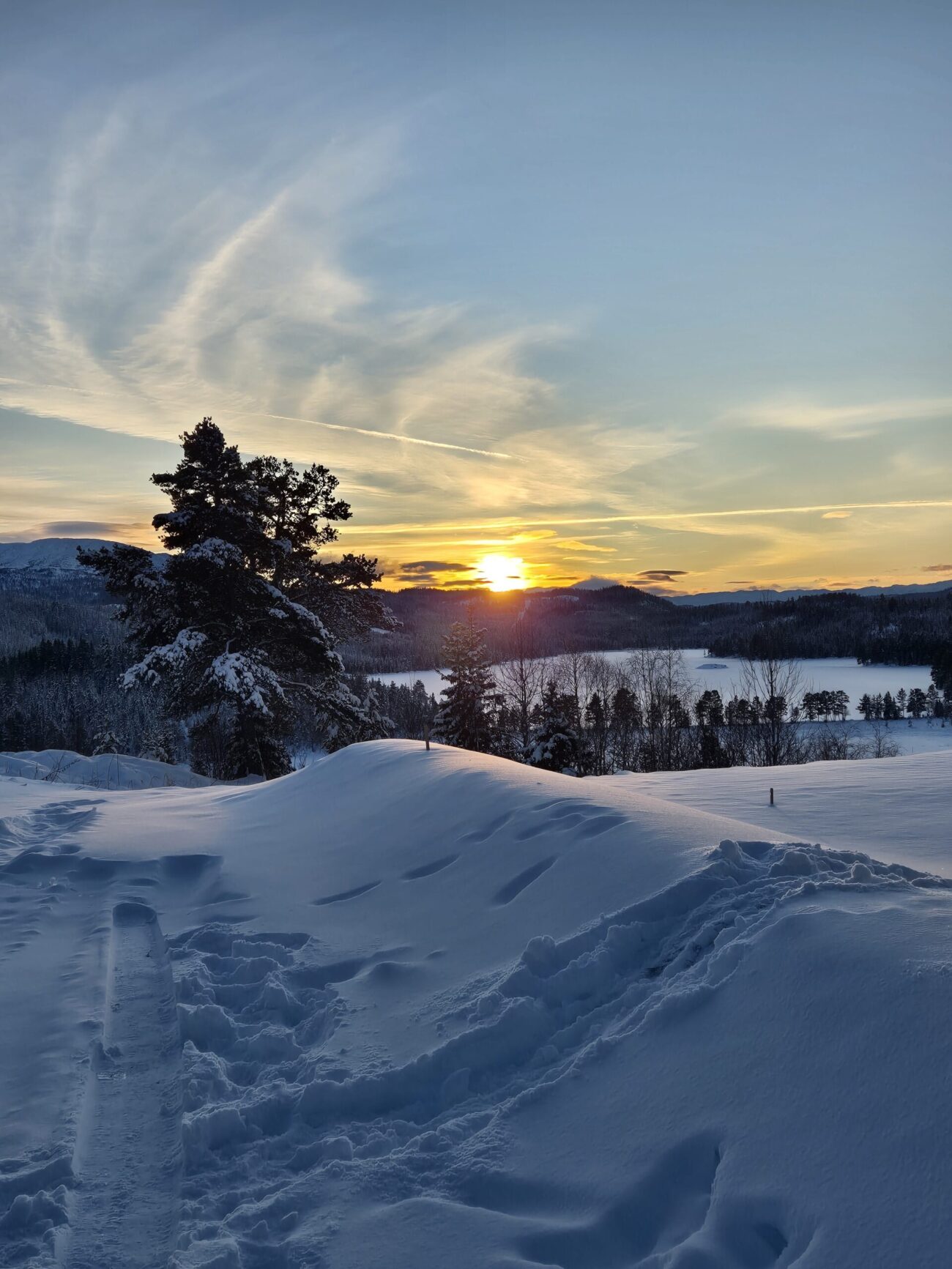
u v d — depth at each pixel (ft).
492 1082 10.62
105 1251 8.42
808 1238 7.07
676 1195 8.11
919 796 27.12
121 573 80.64
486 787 22.33
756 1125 8.39
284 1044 12.34
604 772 131.85
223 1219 8.74
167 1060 12.44
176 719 92.17
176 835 26.32
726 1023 9.89
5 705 253.24
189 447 81.92
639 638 356.18
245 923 17.79
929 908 10.83
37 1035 12.92
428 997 12.94
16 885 21.18
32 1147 9.98
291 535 94.27
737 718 133.18
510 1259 7.64
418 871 18.97
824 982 9.72
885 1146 7.57
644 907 12.90
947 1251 6.47
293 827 26.22
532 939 12.63
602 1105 9.52
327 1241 8.18
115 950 16.96
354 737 94.02
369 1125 10.17
